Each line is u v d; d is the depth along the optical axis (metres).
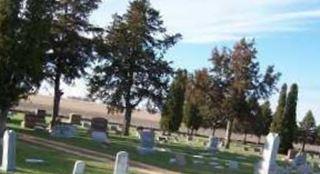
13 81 34.38
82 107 148.75
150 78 61.62
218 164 39.00
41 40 35.19
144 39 60.97
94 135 42.28
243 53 74.44
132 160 34.16
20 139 35.81
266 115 93.62
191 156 42.22
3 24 33.84
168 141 59.19
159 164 34.00
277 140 33.31
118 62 60.50
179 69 73.31
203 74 76.75
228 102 74.12
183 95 72.62
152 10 61.41
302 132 103.06
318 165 55.47
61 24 49.56
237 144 85.06
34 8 34.62
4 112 35.19
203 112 77.38
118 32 60.75
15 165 24.48
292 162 50.50
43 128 46.38
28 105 105.50
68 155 31.64
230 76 75.31
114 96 60.78
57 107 51.72
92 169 26.97
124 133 61.16
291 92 74.94
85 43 51.34
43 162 27.06
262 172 33.31
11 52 33.88
